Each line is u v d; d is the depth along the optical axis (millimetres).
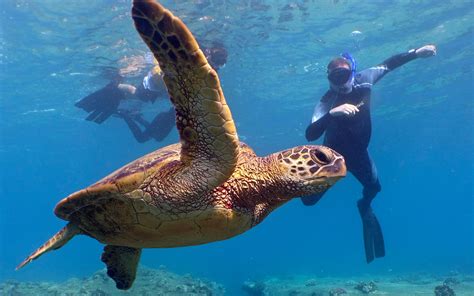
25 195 104375
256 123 34844
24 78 21422
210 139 2682
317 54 20172
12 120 31469
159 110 27453
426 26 18250
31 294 13750
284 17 15680
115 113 12516
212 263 51562
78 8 14336
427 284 17203
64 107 27438
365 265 37000
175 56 2285
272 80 23719
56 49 17703
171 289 13328
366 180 8781
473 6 16781
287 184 3270
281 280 22688
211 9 14398
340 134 7867
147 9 2066
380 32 18281
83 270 38281
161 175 3047
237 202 3377
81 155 50188
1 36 16547
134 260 4477
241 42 17562
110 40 16609
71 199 3311
